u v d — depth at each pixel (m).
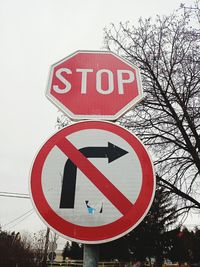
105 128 1.76
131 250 16.55
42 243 34.06
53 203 1.57
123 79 2.15
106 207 1.56
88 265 1.48
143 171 1.64
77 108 2.03
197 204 7.36
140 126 7.76
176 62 7.77
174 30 7.93
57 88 2.08
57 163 1.66
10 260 25.50
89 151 1.69
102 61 2.22
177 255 19.12
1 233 26.77
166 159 7.57
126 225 1.53
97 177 1.63
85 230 1.51
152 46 8.12
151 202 1.57
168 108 8.04
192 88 7.60
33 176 1.62
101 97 2.07
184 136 7.49
